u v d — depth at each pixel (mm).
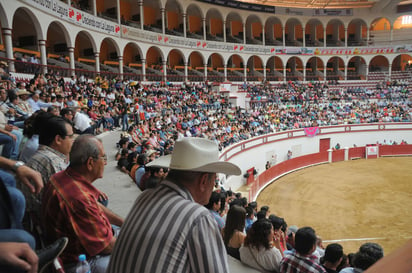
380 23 49688
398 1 42438
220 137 21469
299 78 44094
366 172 24969
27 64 16672
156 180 5000
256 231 3812
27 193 2668
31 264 1238
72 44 22516
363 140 31891
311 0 42031
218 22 43938
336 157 29312
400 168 25828
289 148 28812
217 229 1586
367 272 684
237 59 45812
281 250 5273
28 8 17875
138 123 15883
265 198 19609
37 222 2674
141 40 30422
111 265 1609
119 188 6629
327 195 19688
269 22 45938
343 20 44719
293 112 33031
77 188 2416
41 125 2928
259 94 35500
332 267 4375
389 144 31297
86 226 2336
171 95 26344
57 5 20641
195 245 1460
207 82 33406
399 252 727
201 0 35969
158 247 1446
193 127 20016
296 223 15453
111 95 19234
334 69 48938
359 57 48219
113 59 34281
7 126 5219
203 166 1729
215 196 5426
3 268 1190
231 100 34156
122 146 9727
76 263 2393
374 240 13352
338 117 33688
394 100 38219
